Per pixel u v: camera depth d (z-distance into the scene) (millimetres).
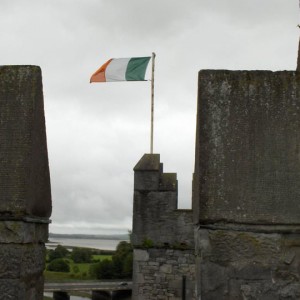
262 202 6195
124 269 43000
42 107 7301
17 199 6500
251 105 6488
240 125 6426
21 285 6559
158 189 14438
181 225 14258
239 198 6219
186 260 14117
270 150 6336
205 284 6129
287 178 6242
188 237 14180
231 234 6172
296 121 6414
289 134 6375
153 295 14094
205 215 6207
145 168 14500
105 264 43906
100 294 33344
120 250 44594
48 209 7984
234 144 6371
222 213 6191
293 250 6133
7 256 6500
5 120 6715
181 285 14023
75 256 64438
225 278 6121
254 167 6289
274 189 6223
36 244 7340
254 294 6078
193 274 14023
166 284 14102
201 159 6355
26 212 6566
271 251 6125
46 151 7645
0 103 6781
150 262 14227
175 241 14219
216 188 6262
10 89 6832
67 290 30969
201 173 6316
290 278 6094
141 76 18266
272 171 6266
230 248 6160
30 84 6840
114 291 32406
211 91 6559
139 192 14500
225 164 6316
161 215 14344
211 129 6438
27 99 6777
